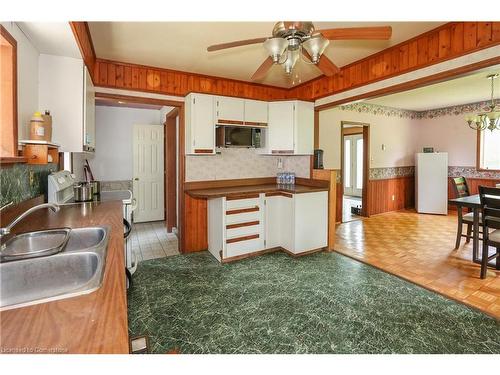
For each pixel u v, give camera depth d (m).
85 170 4.44
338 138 5.28
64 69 2.12
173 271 3.00
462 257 3.37
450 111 6.17
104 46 2.79
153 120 5.75
